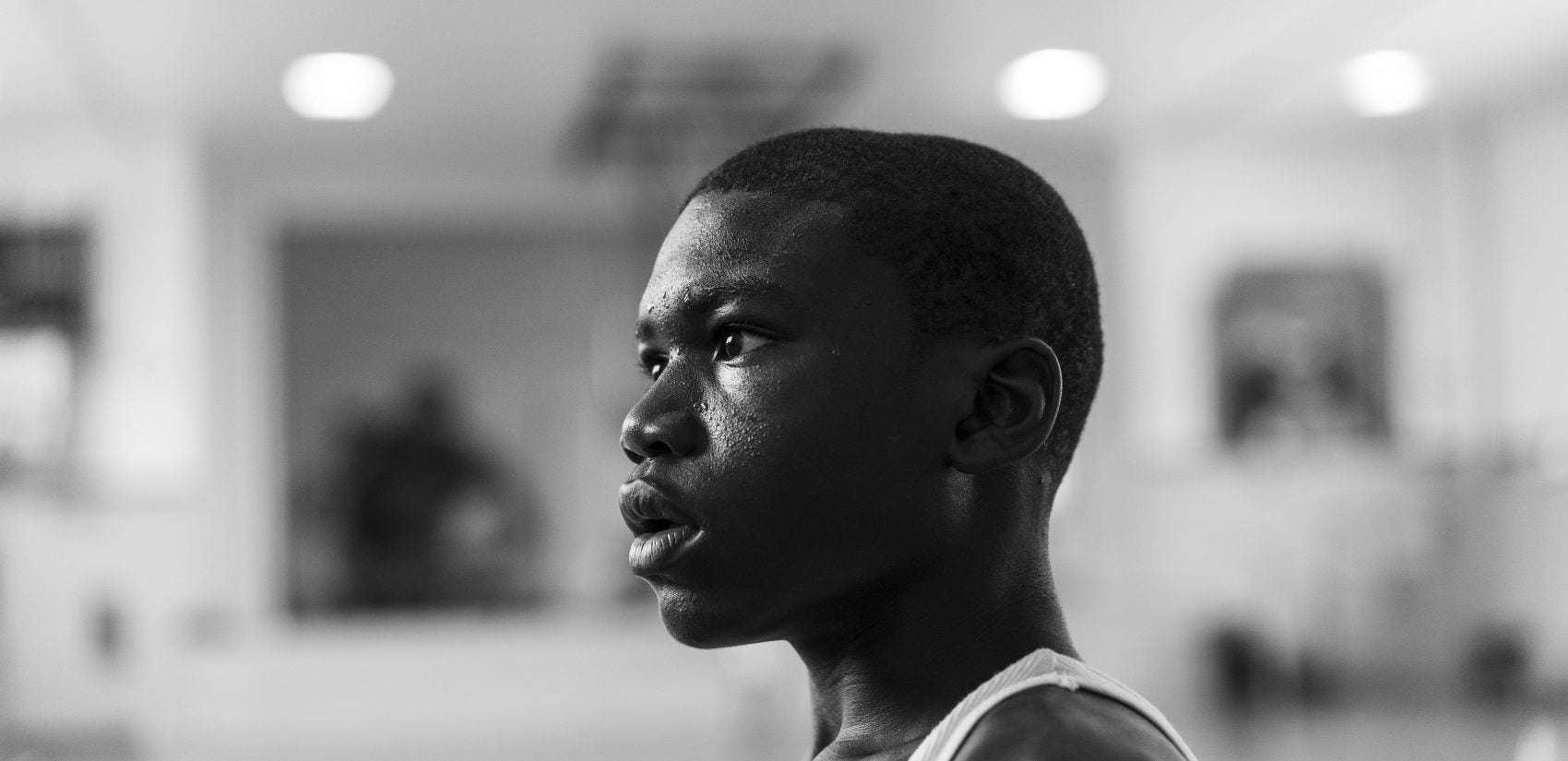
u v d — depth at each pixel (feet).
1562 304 38.34
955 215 3.95
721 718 35.96
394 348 52.60
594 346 52.11
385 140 37.68
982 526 4.02
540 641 37.19
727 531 3.79
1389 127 39.91
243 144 37.88
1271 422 41.01
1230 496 40.88
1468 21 31.76
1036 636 4.06
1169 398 40.91
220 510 38.45
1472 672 39.52
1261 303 40.98
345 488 50.39
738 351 3.90
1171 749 3.70
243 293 38.96
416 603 49.06
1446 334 40.68
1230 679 39.52
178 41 30.58
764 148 4.11
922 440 3.86
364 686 36.32
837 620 4.00
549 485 52.49
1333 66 34.47
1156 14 30.40
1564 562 38.78
